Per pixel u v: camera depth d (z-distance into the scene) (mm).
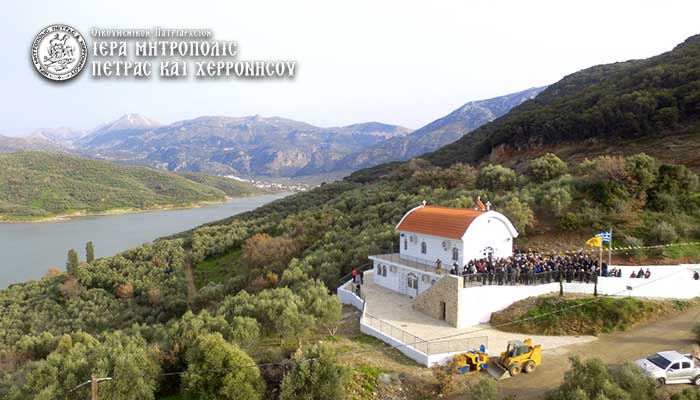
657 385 24312
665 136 82375
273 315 34500
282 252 72250
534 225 49438
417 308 39188
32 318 68750
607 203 50250
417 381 27234
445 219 41156
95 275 83125
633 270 38875
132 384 26734
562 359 29516
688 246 43656
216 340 27141
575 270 38062
